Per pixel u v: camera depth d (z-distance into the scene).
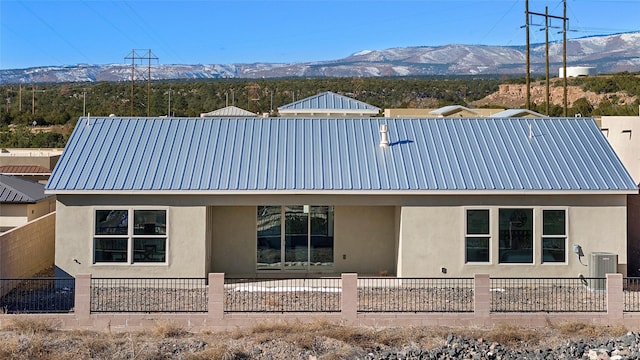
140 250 18.55
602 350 13.24
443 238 18.67
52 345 13.21
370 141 20.89
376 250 20.39
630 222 21.53
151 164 19.33
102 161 19.34
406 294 17.33
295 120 22.16
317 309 15.51
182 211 18.53
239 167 19.38
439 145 20.61
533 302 16.39
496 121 21.92
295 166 19.47
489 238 18.70
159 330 14.02
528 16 42.16
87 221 18.38
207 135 21.06
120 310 15.20
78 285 14.45
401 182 18.70
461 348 13.44
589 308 15.72
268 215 20.44
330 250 20.56
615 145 25.98
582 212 18.83
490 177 18.94
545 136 21.09
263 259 20.45
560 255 18.86
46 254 21.53
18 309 15.59
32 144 63.62
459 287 18.22
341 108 34.22
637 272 20.44
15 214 23.97
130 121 21.59
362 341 13.73
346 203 18.69
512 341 13.88
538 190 18.42
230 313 14.59
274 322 14.33
